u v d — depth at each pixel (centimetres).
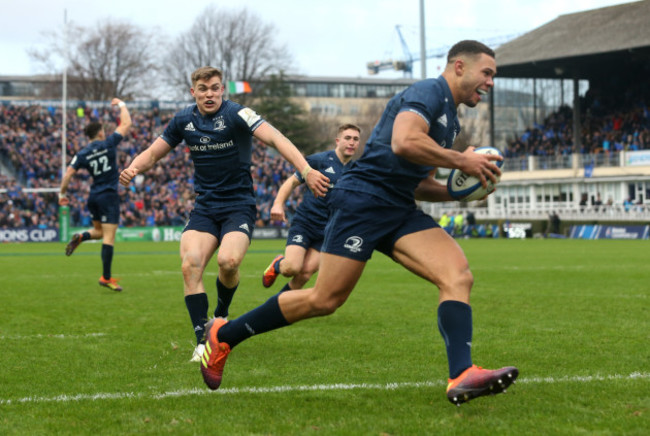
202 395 518
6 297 1206
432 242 479
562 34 5169
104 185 1252
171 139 706
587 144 5138
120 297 1205
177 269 1927
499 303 1085
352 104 10006
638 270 1770
